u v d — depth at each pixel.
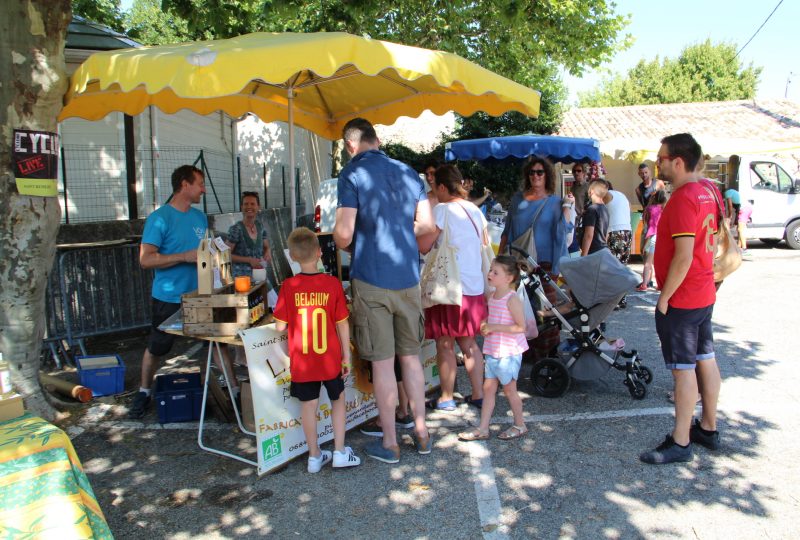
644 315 8.59
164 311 4.98
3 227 4.62
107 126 9.48
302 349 3.91
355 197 4.05
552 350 5.91
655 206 10.29
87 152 9.38
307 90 6.34
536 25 13.88
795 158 19.06
